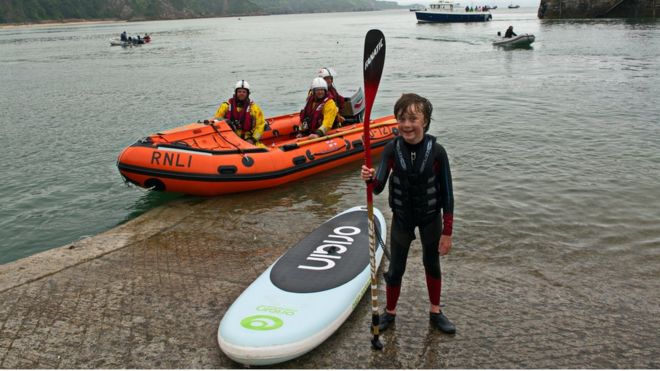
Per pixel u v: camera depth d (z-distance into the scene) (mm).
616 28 39719
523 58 24219
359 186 7234
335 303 3537
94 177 8711
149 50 40906
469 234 5305
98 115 14297
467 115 11930
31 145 10984
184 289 4156
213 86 19594
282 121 9305
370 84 2984
